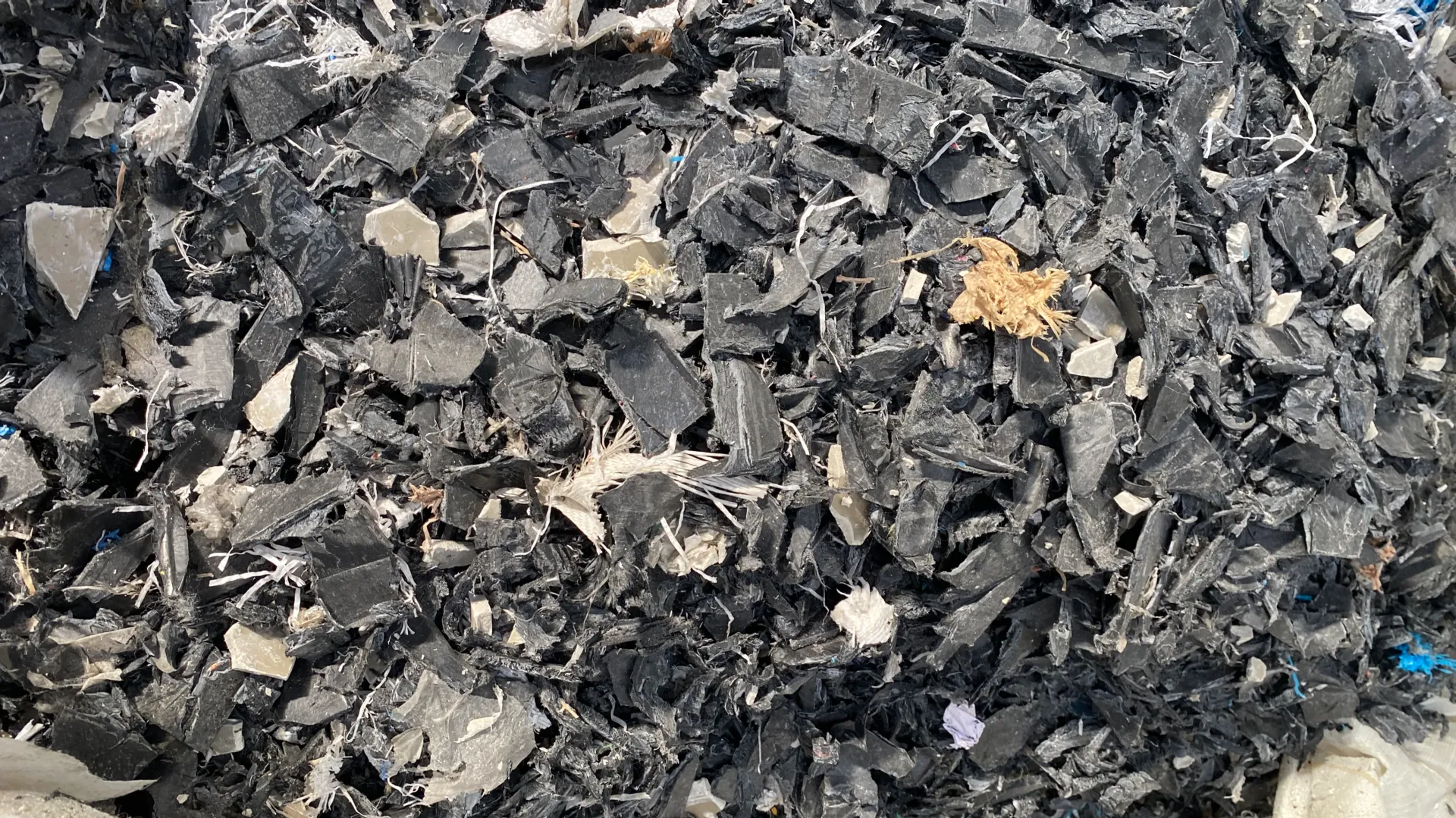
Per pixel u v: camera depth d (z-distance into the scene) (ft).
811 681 1.66
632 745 1.52
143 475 1.45
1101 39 1.60
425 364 1.43
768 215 1.48
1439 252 1.80
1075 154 1.57
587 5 1.52
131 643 1.41
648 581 1.45
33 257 1.39
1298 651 1.81
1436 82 1.85
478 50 1.50
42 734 1.42
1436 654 1.96
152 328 1.43
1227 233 1.66
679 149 1.53
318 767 1.47
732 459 1.42
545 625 1.46
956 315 1.49
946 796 1.84
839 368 1.47
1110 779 1.86
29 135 1.40
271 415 1.44
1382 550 1.82
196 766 1.46
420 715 1.46
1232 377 1.65
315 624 1.42
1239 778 1.94
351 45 1.45
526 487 1.44
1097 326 1.57
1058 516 1.59
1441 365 1.85
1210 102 1.67
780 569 1.51
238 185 1.43
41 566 1.39
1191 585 1.63
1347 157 1.78
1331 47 1.76
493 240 1.49
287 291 1.44
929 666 1.68
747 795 1.69
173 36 1.45
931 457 1.49
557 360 1.43
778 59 1.51
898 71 1.55
